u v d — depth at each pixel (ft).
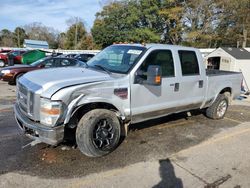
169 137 18.31
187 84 18.62
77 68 16.34
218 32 125.49
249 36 122.52
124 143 16.78
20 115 14.10
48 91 12.61
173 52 17.66
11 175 12.41
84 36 223.71
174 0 122.72
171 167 13.96
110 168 13.51
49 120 12.53
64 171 12.98
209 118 23.58
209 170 13.84
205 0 120.16
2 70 41.34
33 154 14.58
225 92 23.44
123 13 147.13
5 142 16.15
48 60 43.09
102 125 14.35
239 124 22.50
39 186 11.66
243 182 12.81
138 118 16.26
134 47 16.83
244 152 16.34
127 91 15.03
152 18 130.00
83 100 13.28
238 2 115.85
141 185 12.14
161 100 17.07
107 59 17.20
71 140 15.16
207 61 56.85
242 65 49.96
